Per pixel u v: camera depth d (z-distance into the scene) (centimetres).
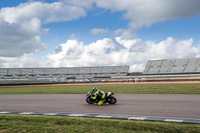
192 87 1989
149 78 4500
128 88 2166
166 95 1430
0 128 621
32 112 923
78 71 6444
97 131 579
